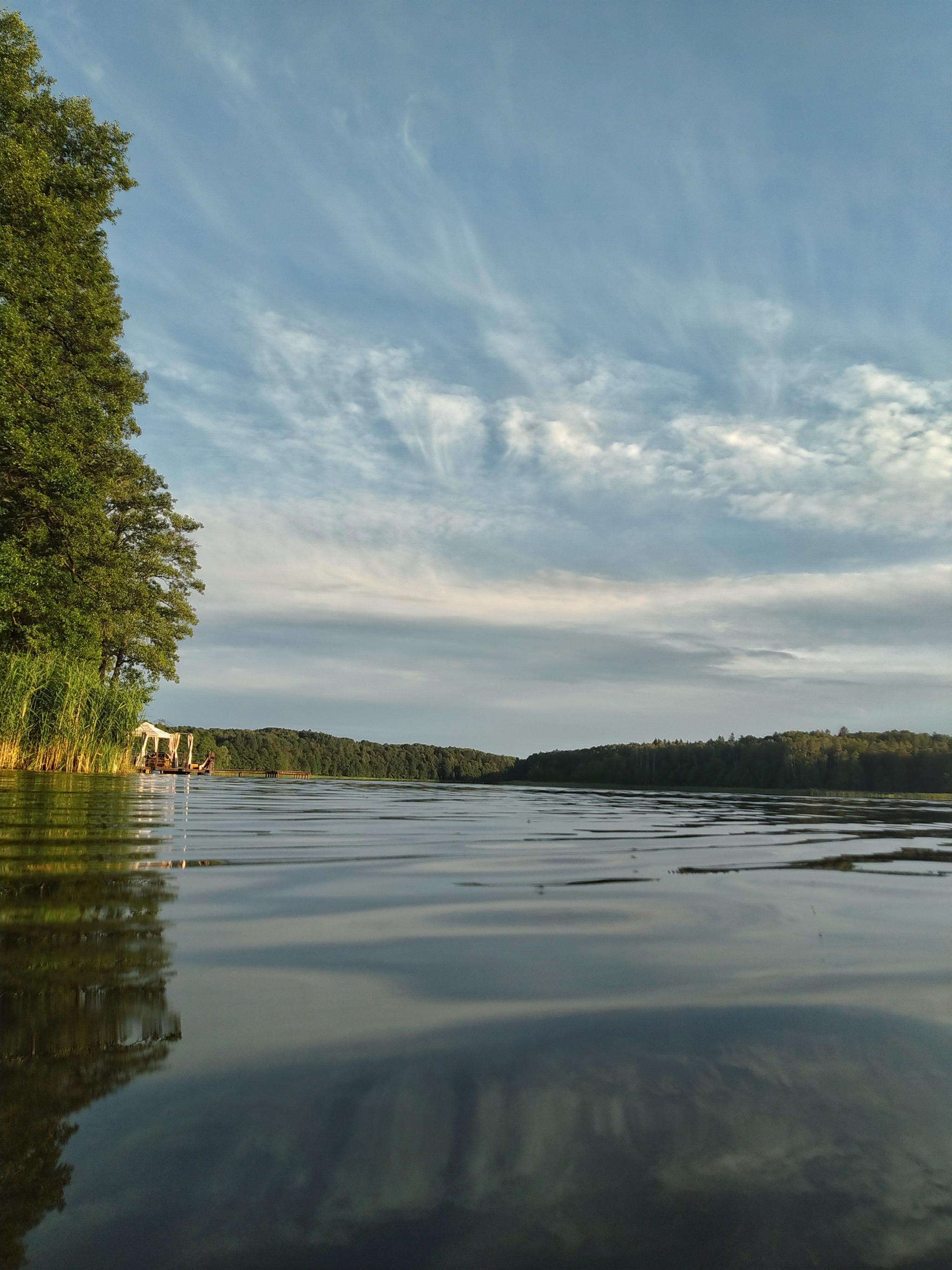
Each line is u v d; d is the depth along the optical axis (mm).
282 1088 1038
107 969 1597
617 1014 1404
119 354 22672
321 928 2105
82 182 20156
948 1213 786
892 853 4781
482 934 2090
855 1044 1265
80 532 18406
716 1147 904
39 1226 728
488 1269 676
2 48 19219
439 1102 1006
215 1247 707
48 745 15938
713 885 3164
